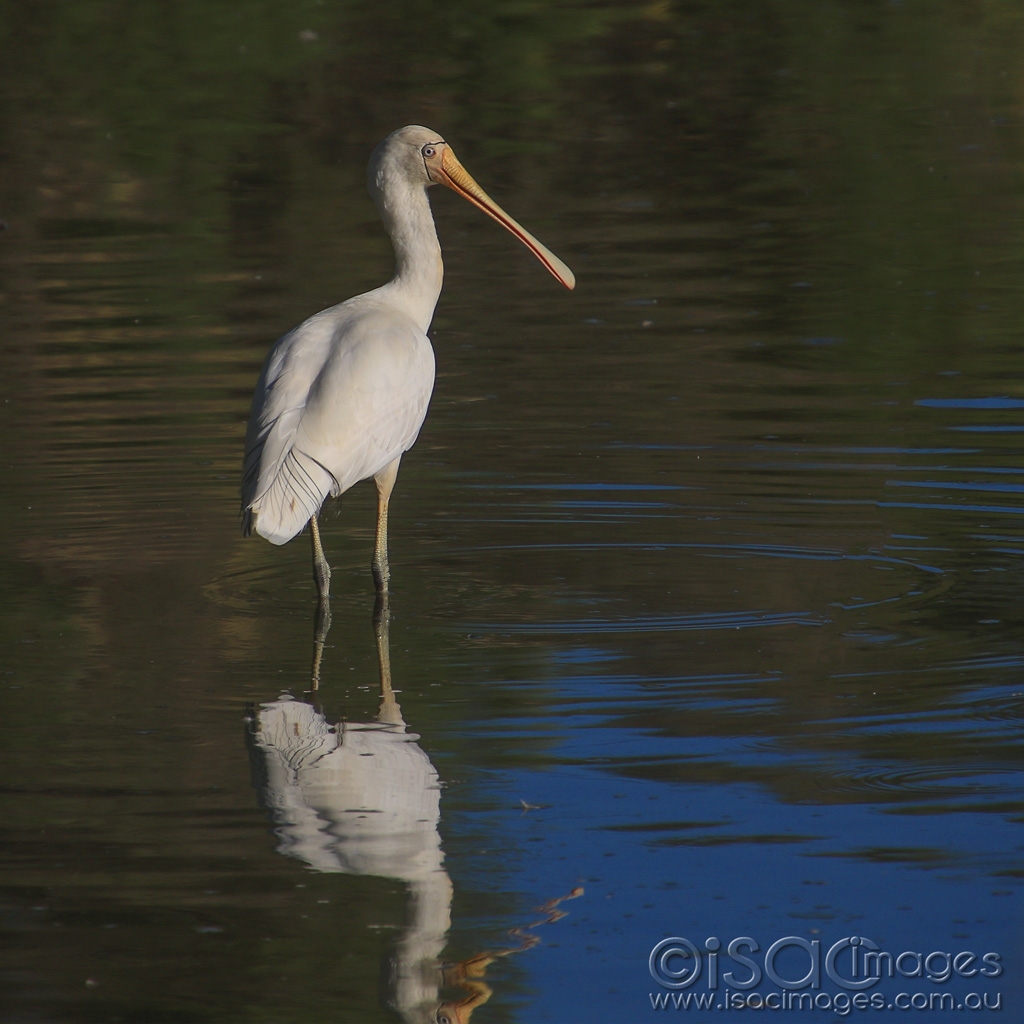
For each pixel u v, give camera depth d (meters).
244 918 7.30
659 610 11.47
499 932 7.20
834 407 16.33
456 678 10.27
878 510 13.48
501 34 37.28
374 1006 6.66
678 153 29.12
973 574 11.95
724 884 7.55
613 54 36.00
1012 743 8.97
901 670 10.12
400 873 7.70
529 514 13.81
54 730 9.44
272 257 23.23
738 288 21.02
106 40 36.66
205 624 11.45
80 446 15.77
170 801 8.48
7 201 27.12
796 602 11.52
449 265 22.89
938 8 38.81
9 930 7.20
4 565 12.74
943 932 7.16
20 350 19.14
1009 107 31.00
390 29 37.53
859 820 8.12
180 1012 6.61
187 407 16.95
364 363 11.83
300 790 8.59
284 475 11.31
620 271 22.11
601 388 17.20
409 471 15.02
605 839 8.00
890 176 26.91
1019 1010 6.75
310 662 10.62
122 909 7.37
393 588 12.22
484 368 18.06
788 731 9.23
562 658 10.56
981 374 17.20
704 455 15.03
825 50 35.94
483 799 8.47
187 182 28.00
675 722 9.42
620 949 7.08
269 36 36.94
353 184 27.58
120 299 21.27
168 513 14.04
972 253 22.17
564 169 28.31
